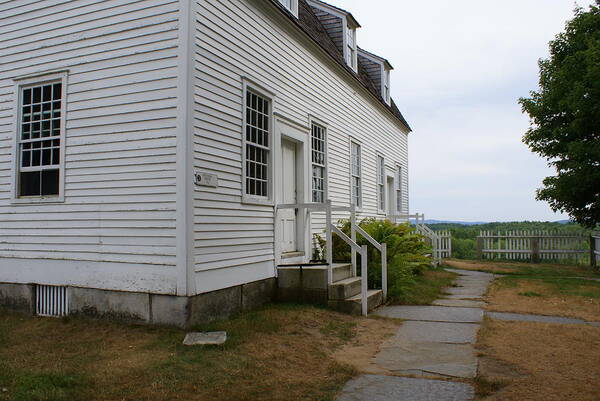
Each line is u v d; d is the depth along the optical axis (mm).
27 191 7797
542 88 17250
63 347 5742
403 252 10320
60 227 7328
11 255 7773
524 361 5402
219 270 6961
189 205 6324
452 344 6168
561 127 16266
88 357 5297
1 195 7922
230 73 7422
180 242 6297
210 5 6941
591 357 5531
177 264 6309
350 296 8320
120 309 6738
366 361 5484
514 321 7547
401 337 6559
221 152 7090
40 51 7629
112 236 6863
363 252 8117
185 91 6355
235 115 7520
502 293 10680
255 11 8297
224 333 6039
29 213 7637
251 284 7777
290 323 6898
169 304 6367
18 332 6527
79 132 7207
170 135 6465
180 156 6348
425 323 7422
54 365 5016
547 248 20500
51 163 7574
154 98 6609
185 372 4789
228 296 7148
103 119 7012
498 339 6379
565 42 16750
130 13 6867
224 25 7301
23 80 7793
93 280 6992
